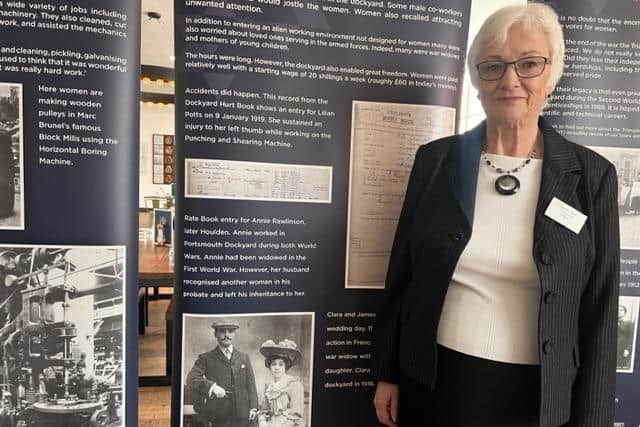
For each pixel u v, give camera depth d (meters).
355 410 1.41
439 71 1.34
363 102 1.31
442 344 1.02
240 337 1.31
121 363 1.25
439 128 1.36
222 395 1.31
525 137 0.99
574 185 0.95
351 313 1.38
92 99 1.16
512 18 0.95
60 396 1.22
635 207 1.42
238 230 1.27
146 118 7.26
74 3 1.12
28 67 1.12
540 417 0.91
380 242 1.37
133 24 1.17
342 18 1.27
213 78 1.21
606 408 0.97
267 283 1.31
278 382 1.35
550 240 0.91
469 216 0.97
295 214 1.31
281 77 1.25
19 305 1.18
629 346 1.47
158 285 2.46
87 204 1.18
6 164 1.14
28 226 1.16
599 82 1.36
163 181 7.43
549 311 0.90
